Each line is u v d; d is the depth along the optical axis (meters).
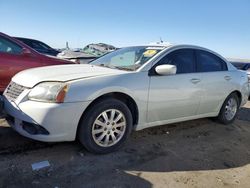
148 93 4.00
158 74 4.12
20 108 3.41
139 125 4.07
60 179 3.06
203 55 5.01
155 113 4.19
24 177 3.03
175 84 4.32
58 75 3.60
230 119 5.68
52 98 3.30
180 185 3.17
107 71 3.91
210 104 5.07
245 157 4.16
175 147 4.25
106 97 3.68
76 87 3.38
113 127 3.75
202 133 5.03
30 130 3.42
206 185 3.23
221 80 5.16
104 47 16.55
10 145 3.77
